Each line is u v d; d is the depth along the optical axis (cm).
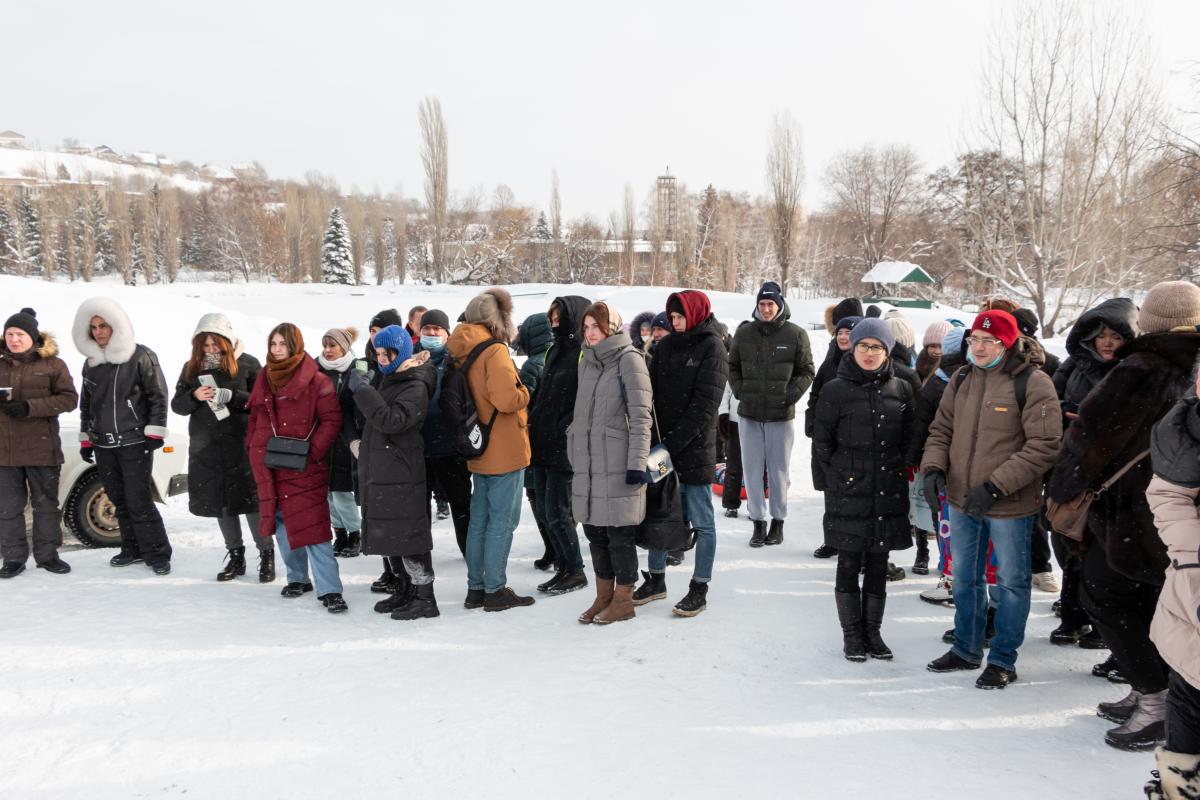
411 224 9462
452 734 336
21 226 8262
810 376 655
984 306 516
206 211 9281
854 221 7056
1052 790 289
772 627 468
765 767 307
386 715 354
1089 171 2244
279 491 502
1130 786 293
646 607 512
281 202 10356
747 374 655
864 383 419
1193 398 266
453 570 604
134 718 352
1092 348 420
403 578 508
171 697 372
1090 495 333
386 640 448
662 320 642
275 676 396
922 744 325
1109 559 322
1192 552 258
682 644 440
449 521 751
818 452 431
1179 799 260
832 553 624
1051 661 421
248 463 557
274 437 494
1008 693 379
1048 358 512
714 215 8450
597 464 470
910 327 616
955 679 397
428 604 491
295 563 535
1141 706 324
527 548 674
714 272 7512
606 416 469
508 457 500
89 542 666
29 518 653
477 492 507
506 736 334
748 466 658
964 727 342
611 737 333
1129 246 2247
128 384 559
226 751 323
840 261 7350
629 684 387
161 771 309
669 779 300
